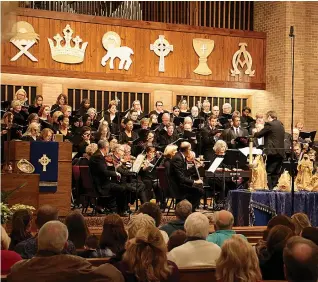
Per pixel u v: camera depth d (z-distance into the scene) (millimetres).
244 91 20672
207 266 5805
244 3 20719
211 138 15688
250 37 20406
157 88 19531
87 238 6445
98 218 11617
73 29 18250
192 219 6207
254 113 20797
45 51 17938
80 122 15086
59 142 11141
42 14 17844
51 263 4719
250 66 20391
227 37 20141
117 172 12836
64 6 18688
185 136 15375
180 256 6047
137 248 4734
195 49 19719
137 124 15820
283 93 20016
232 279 4742
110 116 16531
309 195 12070
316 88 20812
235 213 12195
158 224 7559
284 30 20062
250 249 4797
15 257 5539
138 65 19016
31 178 10266
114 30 18719
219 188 14445
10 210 8523
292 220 7410
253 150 13633
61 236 4902
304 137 17047
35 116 14086
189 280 5508
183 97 19922
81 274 4680
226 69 20125
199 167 13594
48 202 11062
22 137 13047
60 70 18094
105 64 18656
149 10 19734
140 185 13133
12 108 14508
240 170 13219
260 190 12344
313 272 3748
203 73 19781
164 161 13141
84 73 18375
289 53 20000
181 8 20094
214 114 16672
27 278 4684
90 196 12547
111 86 18969
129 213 13008
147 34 19141
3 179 10117
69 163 11250
